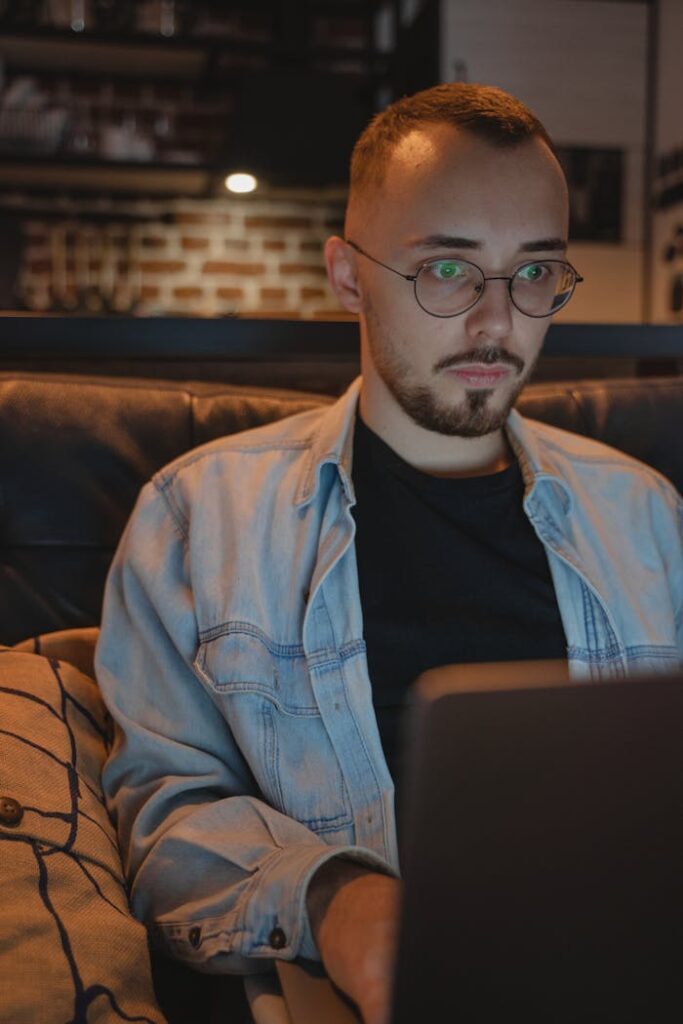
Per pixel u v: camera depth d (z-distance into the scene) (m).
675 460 1.48
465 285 1.10
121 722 1.09
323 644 1.09
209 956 0.89
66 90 4.80
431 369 1.12
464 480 1.17
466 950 0.47
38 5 4.41
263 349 1.62
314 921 0.81
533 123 1.12
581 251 4.63
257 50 4.55
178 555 1.17
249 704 1.06
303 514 1.16
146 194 4.77
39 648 1.21
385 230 1.12
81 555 1.31
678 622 1.27
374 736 1.06
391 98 4.87
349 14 5.01
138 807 1.04
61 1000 0.78
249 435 1.24
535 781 0.45
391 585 1.12
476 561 1.14
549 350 1.70
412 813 0.45
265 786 1.05
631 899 0.47
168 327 1.59
